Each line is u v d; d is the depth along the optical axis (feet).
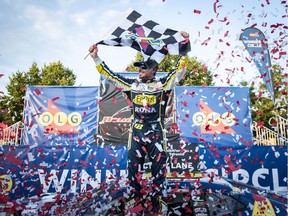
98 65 10.78
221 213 11.48
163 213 10.04
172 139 21.09
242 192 12.09
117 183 12.47
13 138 26.16
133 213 9.84
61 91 27.50
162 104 10.84
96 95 27.22
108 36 11.05
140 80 11.05
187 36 11.05
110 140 25.73
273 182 18.26
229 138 25.77
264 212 11.73
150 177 10.48
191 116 26.21
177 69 11.01
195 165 16.14
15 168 17.37
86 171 18.47
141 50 10.96
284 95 13.73
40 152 18.22
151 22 11.43
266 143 25.80
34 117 27.02
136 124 10.58
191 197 11.66
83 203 11.91
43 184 17.84
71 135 25.80
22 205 12.45
